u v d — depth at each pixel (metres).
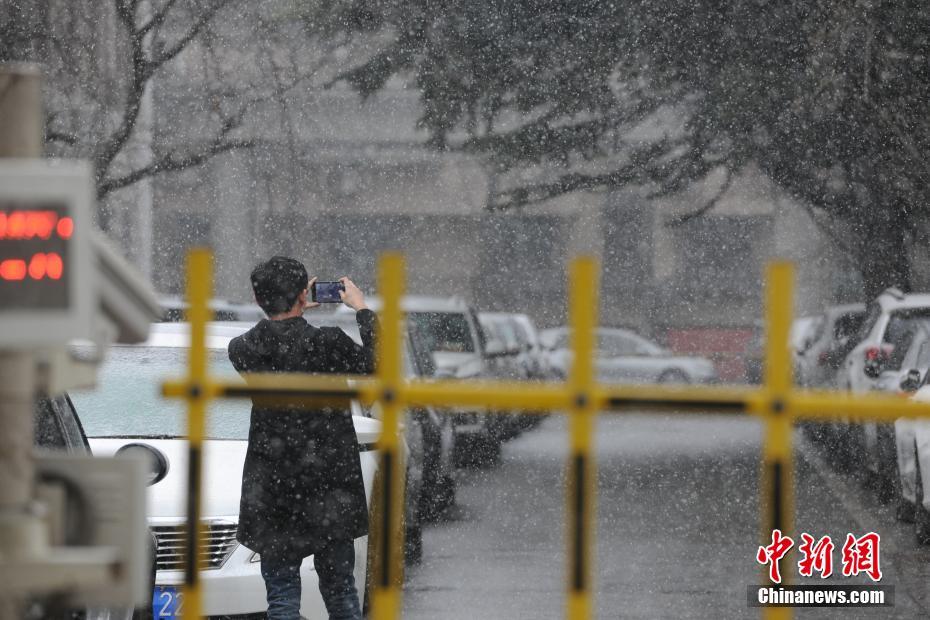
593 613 23.86
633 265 137.38
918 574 28.20
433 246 135.38
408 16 69.25
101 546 9.09
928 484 31.69
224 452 21.73
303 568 20.84
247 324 25.75
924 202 66.00
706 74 65.19
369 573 22.52
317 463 18.50
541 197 69.38
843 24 62.03
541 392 10.82
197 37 76.19
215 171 114.44
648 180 68.00
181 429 22.64
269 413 18.53
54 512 9.02
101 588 8.96
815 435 58.16
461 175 133.75
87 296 8.17
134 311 9.23
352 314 31.50
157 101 80.62
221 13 76.38
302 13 74.06
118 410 22.91
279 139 110.69
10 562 8.60
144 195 83.62
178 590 20.08
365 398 11.11
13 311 8.06
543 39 67.19
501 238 137.50
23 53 68.81
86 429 22.44
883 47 61.78
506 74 67.81
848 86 62.72
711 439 58.12
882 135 63.97
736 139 66.56
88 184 8.19
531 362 82.44
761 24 63.28
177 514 20.38
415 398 11.12
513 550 30.73
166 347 24.31
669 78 65.75
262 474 18.53
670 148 67.56
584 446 10.82
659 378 98.94
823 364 65.94
